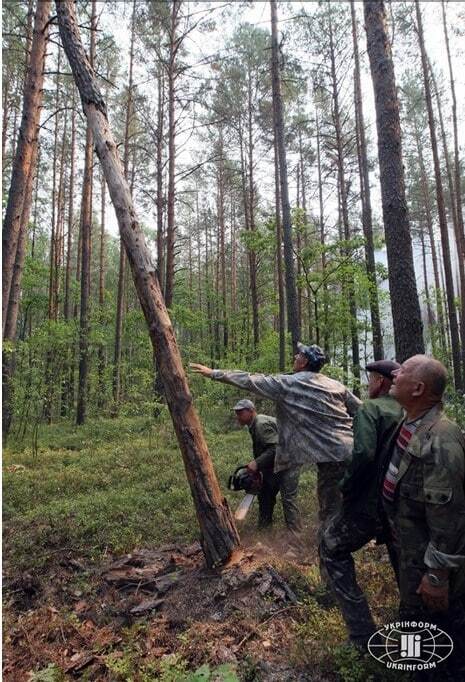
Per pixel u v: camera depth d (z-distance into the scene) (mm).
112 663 2709
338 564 2613
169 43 14047
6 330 9500
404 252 5133
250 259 20266
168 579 3646
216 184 25547
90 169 15320
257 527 4605
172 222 14430
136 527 4875
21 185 7820
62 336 11977
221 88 18562
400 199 5184
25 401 10719
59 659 2916
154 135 15828
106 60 18484
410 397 2141
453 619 2090
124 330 17562
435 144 14180
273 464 4398
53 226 18375
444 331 19062
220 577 3416
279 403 3549
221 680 2346
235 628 2906
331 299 10195
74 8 4160
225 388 12906
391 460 2262
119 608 3428
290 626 2895
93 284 31328
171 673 2477
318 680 2404
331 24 15469
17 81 15109
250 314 22703
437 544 1923
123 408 13383
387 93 5266
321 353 3650
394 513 2213
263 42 17859
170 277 14391
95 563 4262
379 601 3043
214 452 8320
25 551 4504
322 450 3410
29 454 9664
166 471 7164
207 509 3602
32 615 3457
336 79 15875
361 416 2475
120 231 3902
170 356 3777
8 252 7711
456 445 1951
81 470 7742
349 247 10125
